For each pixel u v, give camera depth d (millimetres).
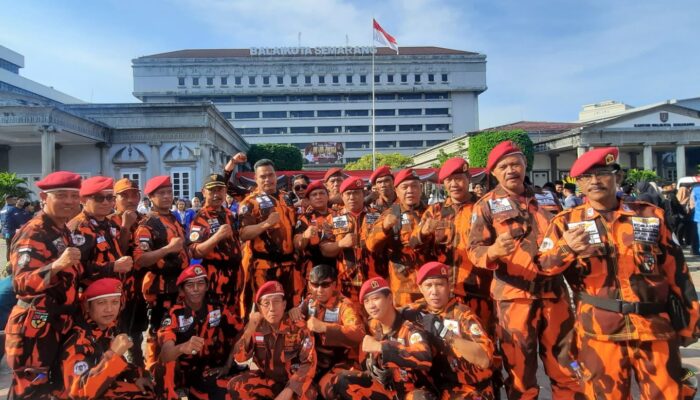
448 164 4625
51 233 3734
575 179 3287
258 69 72250
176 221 5184
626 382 3057
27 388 3480
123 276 4570
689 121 35031
